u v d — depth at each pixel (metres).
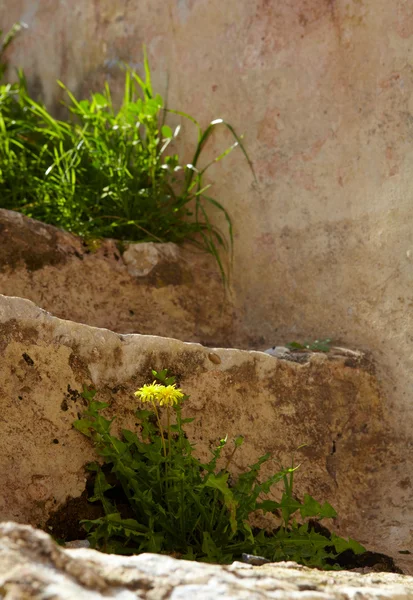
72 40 4.15
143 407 2.30
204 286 3.27
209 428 2.45
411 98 2.81
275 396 2.61
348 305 2.96
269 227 3.21
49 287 2.96
